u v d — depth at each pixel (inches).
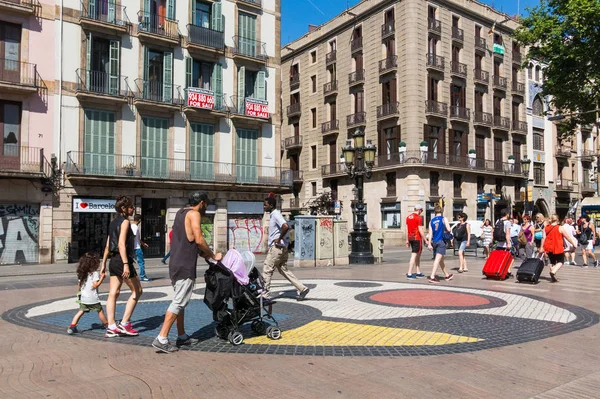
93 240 941.8
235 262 224.1
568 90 1088.8
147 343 226.4
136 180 959.6
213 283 221.0
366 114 1651.1
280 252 337.1
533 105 1884.8
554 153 1955.0
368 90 1649.9
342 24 1752.0
